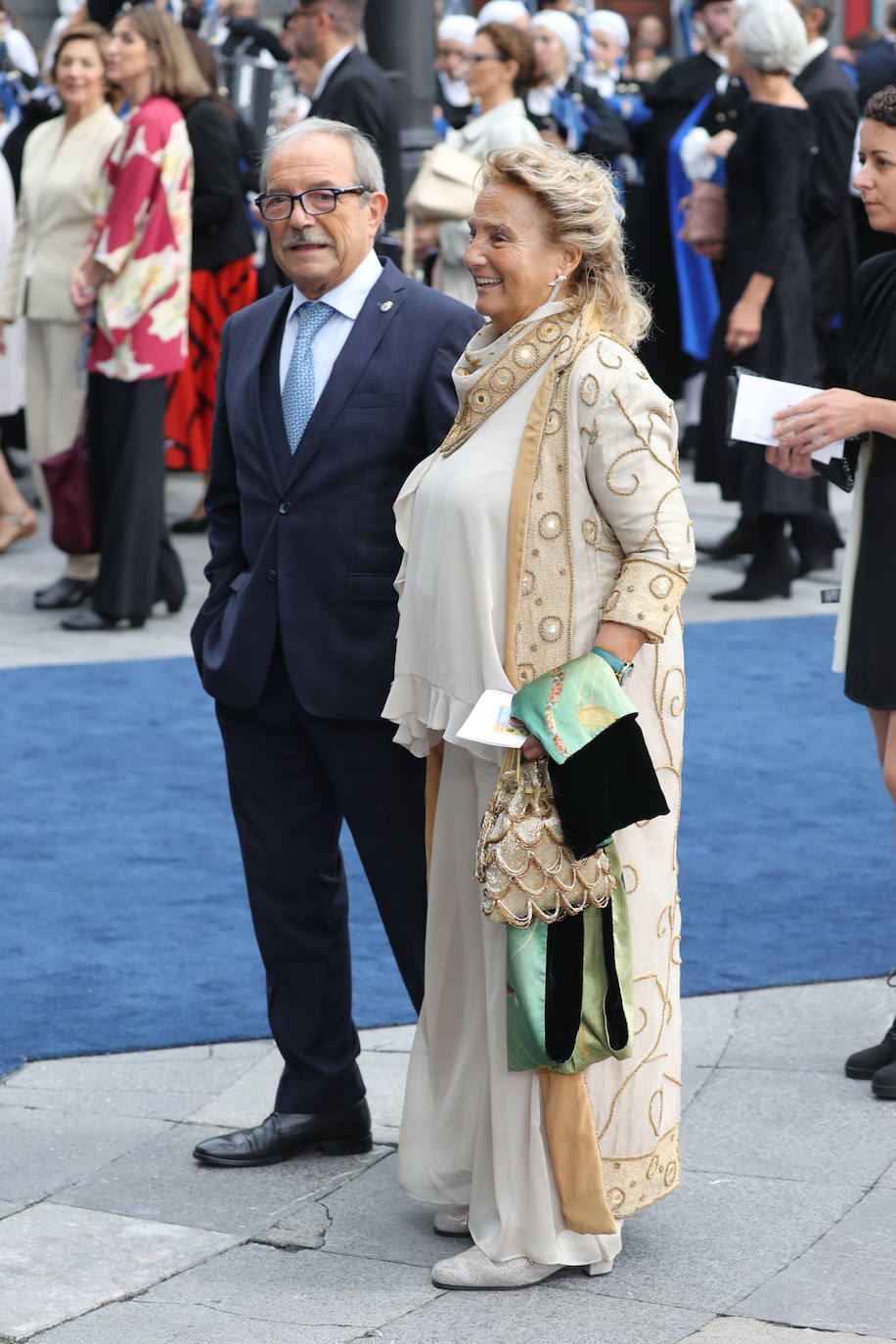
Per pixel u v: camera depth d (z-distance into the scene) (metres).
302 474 3.83
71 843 6.07
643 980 3.51
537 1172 3.44
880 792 6.57
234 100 11.40
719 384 9.08
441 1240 3.69
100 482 8.73
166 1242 3.68
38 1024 4.71
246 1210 3.82
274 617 3.88
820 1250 3.58
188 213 8.30
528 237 3.41
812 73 8.81
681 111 11.40
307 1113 4.06
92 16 11.05
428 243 8.77
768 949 5.16
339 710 3.81
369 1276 3.54
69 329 8.82
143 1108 4.30
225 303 10.51
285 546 3.84
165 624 9.03
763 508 8.89
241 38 11.98
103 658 8.38
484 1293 3.46
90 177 8.73
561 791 3.29
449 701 3.49
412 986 4.02
